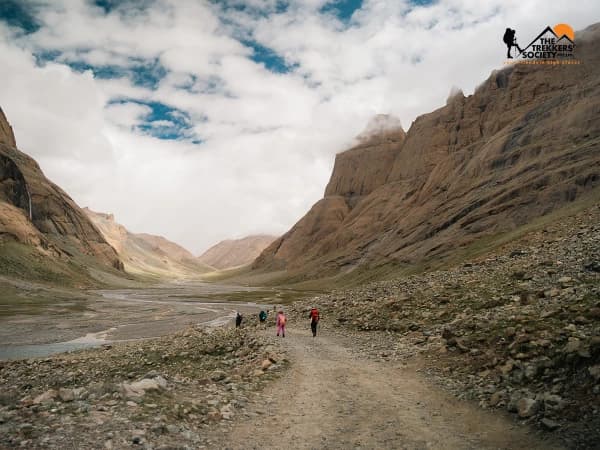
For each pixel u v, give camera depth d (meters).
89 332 61.28
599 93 117.31
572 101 126.06
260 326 39.84
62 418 10.97
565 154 108.25
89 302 121.50
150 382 14.80
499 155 137.75
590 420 10.26
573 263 26.72
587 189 89.56
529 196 103.31
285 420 12.79
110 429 10.53
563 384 12.28
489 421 11.74
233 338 30.61
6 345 50.38
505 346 16.69
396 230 171.00
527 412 11.38
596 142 102.94
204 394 15.14
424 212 157.00
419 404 13.74
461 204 132.62
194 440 10.76
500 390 13.55
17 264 164.62
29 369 28.56
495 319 20.00
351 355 22.34
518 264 32.50
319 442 11.02
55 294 133.12
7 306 99.06
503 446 10.20
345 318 33.56
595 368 11.78
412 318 27.83
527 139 131.00
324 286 168.00
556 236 42.62
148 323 71.88
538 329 16.58
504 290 26.42
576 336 14.60
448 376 16.23
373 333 27.92
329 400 14.70
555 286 22.83
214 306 107.81
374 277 135.25
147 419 11.51
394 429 11.77
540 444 9.95
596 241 30.23
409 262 124.88
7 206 191.25
